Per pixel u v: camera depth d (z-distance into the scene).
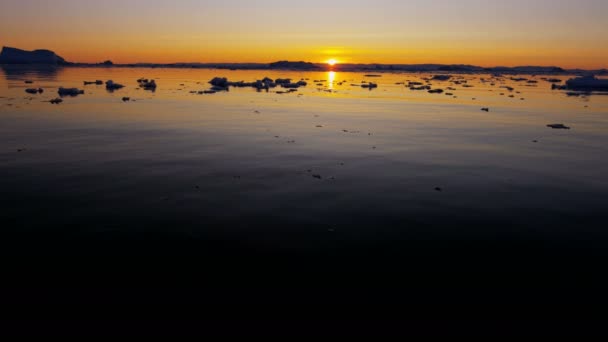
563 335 4.09
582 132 15.49
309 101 27.72
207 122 16.80
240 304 4.52
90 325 4.16
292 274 5.10
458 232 6.27
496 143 13.12
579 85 44.38
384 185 8.46
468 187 8.41
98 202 7.32
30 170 9.23
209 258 5.44
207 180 8.66
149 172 9.20
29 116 17.55
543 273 5.18
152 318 4.27
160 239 5.94
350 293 4.73
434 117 19.73
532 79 72.62
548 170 9.79
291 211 7.01
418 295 4.71
